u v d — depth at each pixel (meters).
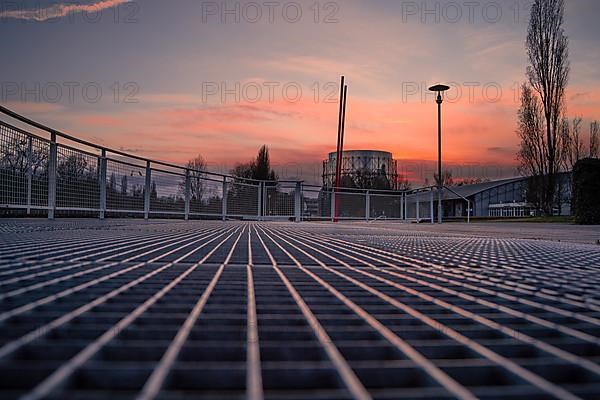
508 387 0.84
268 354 1.04
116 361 0.98
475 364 0.95
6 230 5.45
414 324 1.37
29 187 7.35
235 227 10.52
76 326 1.18
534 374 0.92
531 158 33.03
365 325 1.33
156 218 13.05
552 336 1.28
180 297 1.66
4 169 6.64
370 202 23.84
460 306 1.64
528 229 14.52
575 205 22.03
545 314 1.54
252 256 3.39
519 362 0.98
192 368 0.86
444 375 0.88
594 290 2.06
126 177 11.00
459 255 3.88
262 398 0.75
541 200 32.66
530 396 0.79
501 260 3.46
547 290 2.05
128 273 2.27
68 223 7.81
